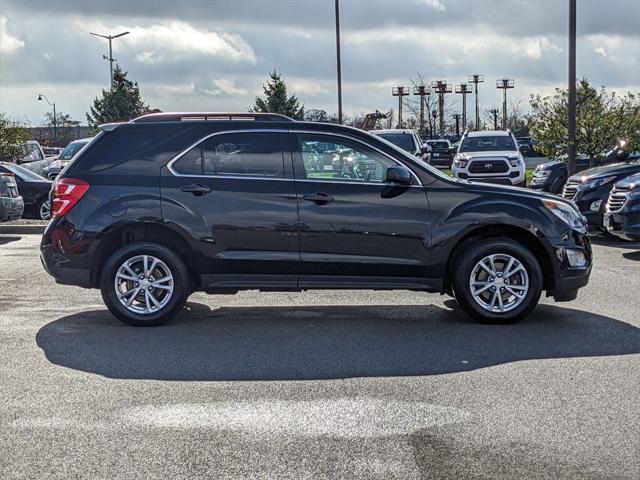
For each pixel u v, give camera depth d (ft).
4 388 20.08
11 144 90.99
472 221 26.89
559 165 77.05
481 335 25.79
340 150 27.25
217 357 23.13
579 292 33.30
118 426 17.30
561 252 27.14
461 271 26.99
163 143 27.17
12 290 34.04
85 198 26.76
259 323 27.71
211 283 27.04
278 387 20.20
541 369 21.68
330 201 26.78
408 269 27.09
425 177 27.22
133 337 25.54
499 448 15.98
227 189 26.81
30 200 65.21
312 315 29.09
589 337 25.36
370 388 20.08
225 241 26.78
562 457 15.52
